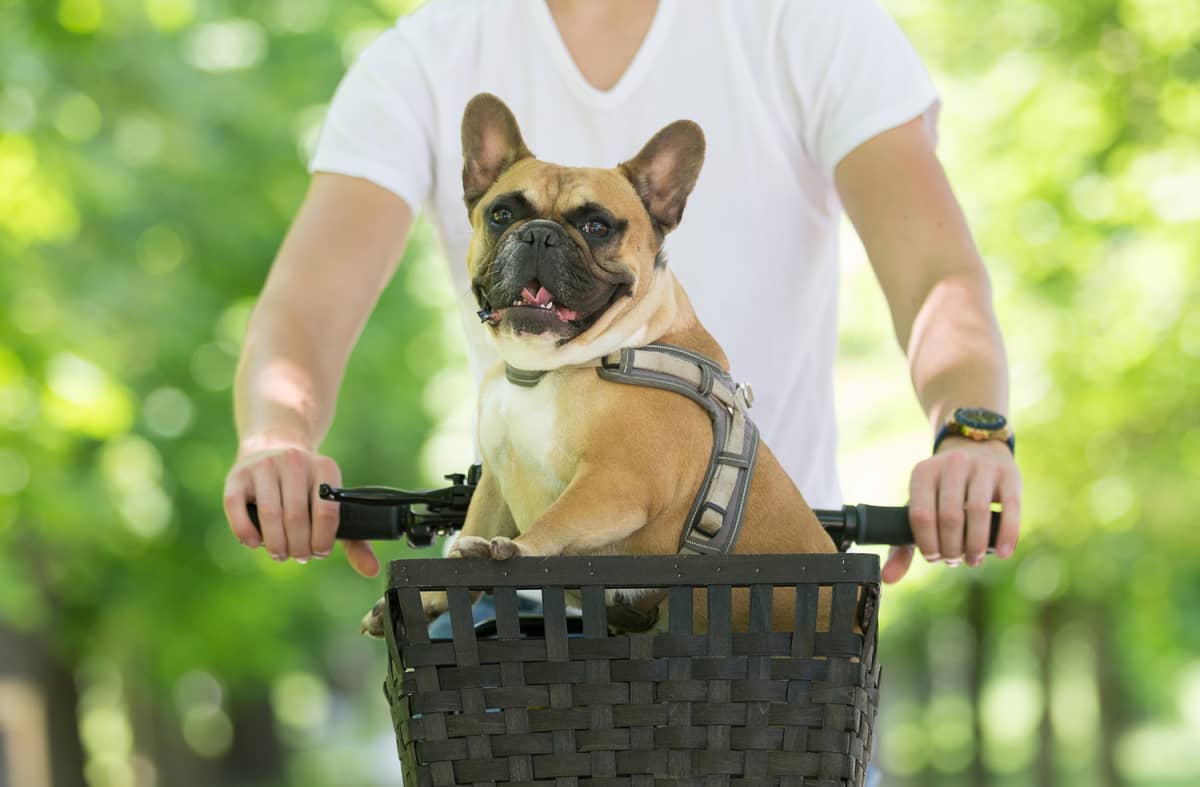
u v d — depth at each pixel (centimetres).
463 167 279
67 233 1012
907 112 326
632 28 337
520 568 219
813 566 220
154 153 1132
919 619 2122
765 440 337
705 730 219
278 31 1284
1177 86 1302
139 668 1506
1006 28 1370
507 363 264
